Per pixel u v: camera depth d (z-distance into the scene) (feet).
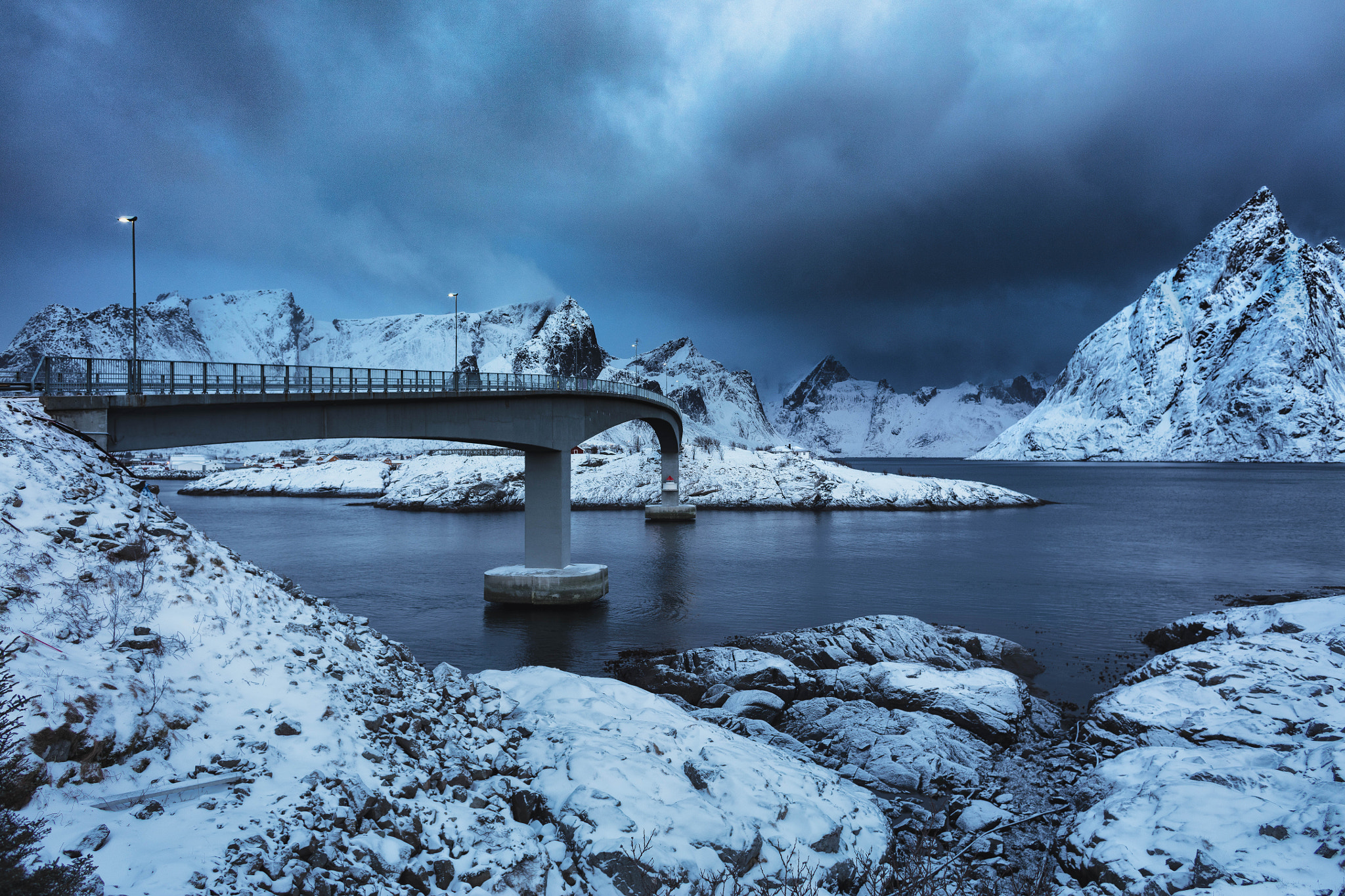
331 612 58.80
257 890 26.53
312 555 235.20
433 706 49.47
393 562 220.84
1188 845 40.01
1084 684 100.94
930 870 43.37
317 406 114.42
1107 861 40.24
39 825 25.91
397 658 55.88
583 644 125.39
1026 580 187.62
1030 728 76.13
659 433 326.44
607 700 59.93
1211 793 45.80
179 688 37.50
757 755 53.62
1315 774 46.98
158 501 58.80
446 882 32.42
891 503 417.08
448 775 40.63
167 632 40.98
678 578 192.03
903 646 108.37
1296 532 302.45
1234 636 102.42
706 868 36.42
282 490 541.34
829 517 372.17
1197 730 63.62
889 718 72.13
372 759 38.45
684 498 415.85
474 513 403.34
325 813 32.27
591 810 39.01
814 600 163.32
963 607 155.84
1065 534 296.30
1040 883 42.19
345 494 532.32
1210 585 181.78
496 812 39.65
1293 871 35.99
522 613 150.30
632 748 47.65
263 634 46.19
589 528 318.86
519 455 483.92
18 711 29.71
